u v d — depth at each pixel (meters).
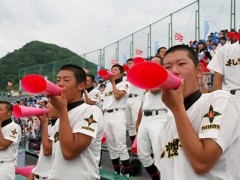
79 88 2.83
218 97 1.68
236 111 1.69
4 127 5.14
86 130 2.61
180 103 1.57
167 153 1.81
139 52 14.91
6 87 43.88
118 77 6.02
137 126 4.94
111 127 5.72
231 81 3.55
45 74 24.33
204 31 12.13
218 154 1.58
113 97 5.76
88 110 2.74
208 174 1.63
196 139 1.56
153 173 4.61
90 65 19.81
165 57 1.81
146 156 4.56
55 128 2.86
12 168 5.13
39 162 3.53
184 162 1.67
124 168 5.58
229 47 3.60
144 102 4.60
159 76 1.32
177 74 1.72
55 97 2.37
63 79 2.78
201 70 1.83
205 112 1.68
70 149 2.53
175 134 1.77
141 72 1.33
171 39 13.14
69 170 2.64
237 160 1.71
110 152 5.85
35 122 10.09
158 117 4.41
